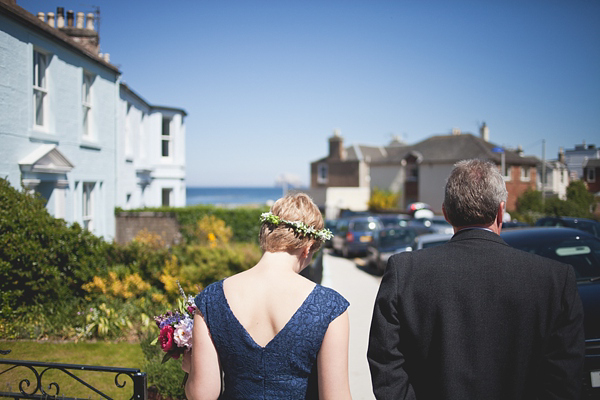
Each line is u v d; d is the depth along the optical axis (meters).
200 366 1.78
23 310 6.20
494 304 1.80
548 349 1.78
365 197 42.75
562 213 22.77
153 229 14.73
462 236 2.03
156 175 17.67
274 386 1.72
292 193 2.08
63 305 6.52
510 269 1.85
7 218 6.16
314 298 1.79
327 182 46.69
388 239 14.71
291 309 1.75
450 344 1.80
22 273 6.16
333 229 22.78
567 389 1.70
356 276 13.10
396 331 1.92
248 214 16.14
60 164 9.66
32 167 8.53
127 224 14.46
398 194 39.91
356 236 18.31
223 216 15.95
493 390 1.77
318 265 9.18
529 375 1.80
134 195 15.76
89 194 11.78
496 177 2.03
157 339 2.40
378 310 1.97
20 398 2.92
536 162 36.25
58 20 13.31
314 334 1.73
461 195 2.03
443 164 37.12
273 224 1.96
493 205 2.00
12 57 8.12
